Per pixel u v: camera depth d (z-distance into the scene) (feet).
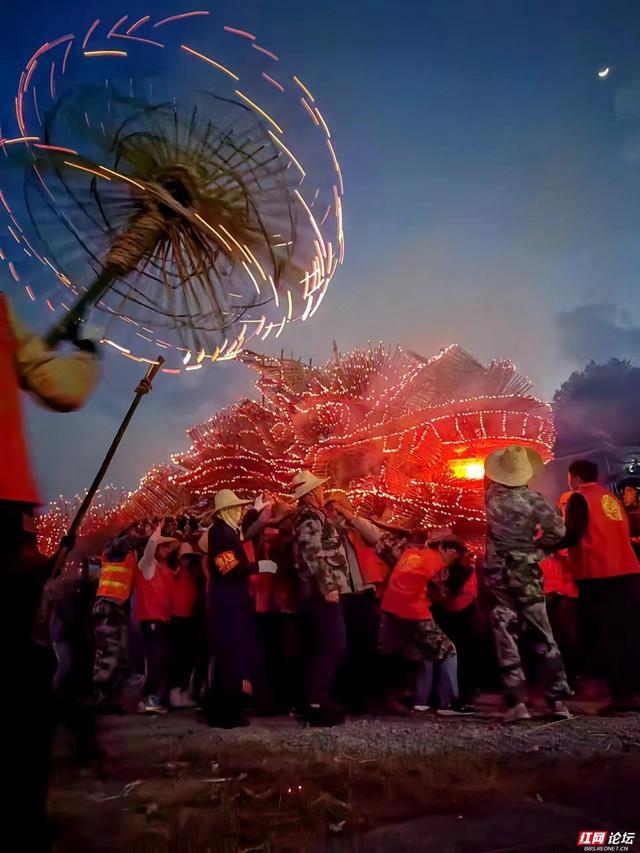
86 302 7.21
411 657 19.47
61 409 6.60
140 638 29.89
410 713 19.57
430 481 26.08
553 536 17.92
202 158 8.79
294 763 13.33
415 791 11.18
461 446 26.86
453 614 21.98
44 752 5.52
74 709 14.83
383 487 26.37
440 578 20.58
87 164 8.04
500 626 17.80
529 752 13.80
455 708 19.62
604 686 20.57
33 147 8.28
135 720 20.06
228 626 18.47
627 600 18.03
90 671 22.91
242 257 8.66
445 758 13.41
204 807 10.68
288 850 8.85
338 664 18.24
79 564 23.54
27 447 6.20
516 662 17.52
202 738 16.15
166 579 22.54
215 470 32.14
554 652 17.49
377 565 21.08
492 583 17.99
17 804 5.31
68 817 10.17
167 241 8.24
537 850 8.64
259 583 22.12
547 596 21.65
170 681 22.30
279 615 22.12
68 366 6.59
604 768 12.33
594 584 18.29
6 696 5.35
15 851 5.25
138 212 8.27
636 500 21.52
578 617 21.52
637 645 17.85
